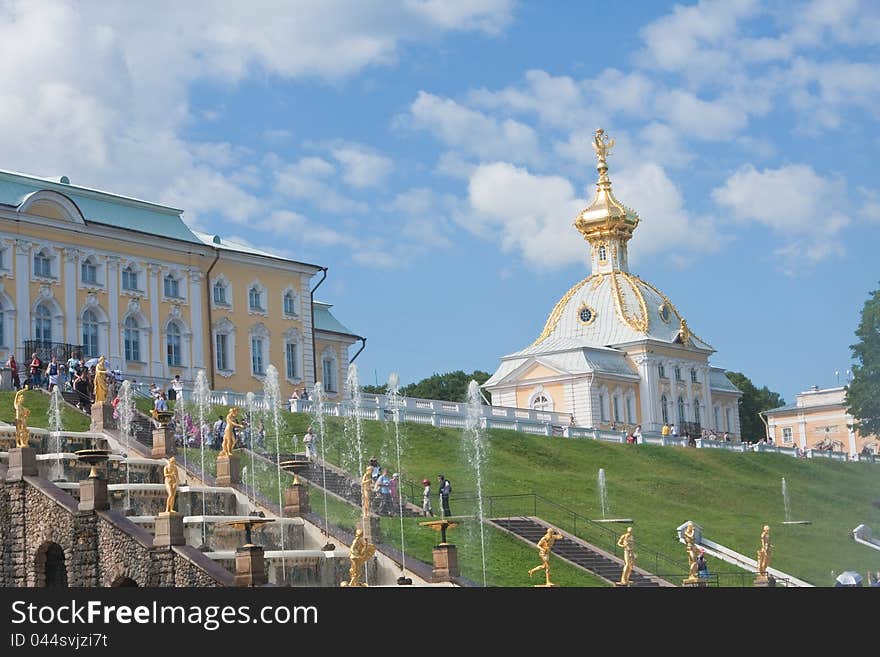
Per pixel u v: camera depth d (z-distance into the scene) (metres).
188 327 103.19
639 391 149.00
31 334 92.38
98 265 97.69
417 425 90.75
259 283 109.75
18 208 92.00
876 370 111.44
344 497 66.75
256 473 66.88
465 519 66.25
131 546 48.66
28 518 50.94
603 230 161.50
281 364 110.69
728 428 166.00
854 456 127.88
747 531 81.94
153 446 62.91
